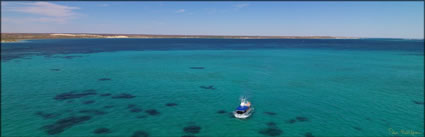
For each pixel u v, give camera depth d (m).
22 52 107.88
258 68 73.81
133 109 36.44
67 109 35.81
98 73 62.75
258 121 32.66
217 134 29.03
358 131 29.83
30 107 36.19
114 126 30.62
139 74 62.25
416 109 36.97
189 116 34.09
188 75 61.72
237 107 37.44
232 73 65.06
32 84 49.56
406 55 113.25
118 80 54.91
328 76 61.41
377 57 104.75
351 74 64.06
